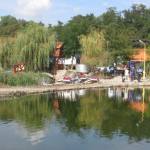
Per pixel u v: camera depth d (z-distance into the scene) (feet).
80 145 103.04
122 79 276.62
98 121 133.18
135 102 180.34
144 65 299.38
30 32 269.23
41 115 144.15
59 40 404.16
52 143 104.73
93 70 325.21
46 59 269.23
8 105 168.04
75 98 192.65
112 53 330.34
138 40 386.32
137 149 99.40
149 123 129.70
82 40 338.75
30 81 234.99
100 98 193.98
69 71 321.32
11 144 103.96
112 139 108.78
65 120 134.72
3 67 268.41
